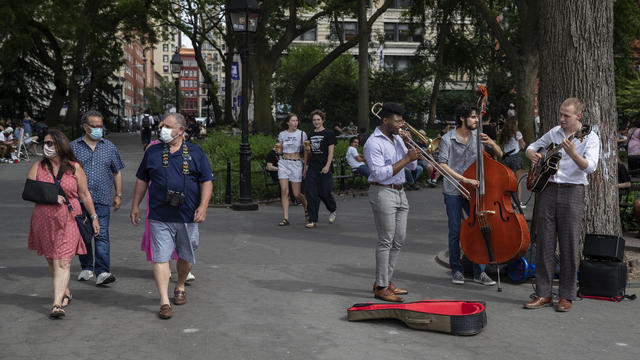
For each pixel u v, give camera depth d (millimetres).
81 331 4703
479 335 4684
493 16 25141
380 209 5656
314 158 10242
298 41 53156
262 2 26109
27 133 26641
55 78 33656
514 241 5961
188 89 174750
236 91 46625
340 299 5734
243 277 6625
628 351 4332
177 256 5695
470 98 43312
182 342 4453
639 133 14266
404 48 55000
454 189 6438
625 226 9250
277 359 4109
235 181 13711
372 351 4285
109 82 54750
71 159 5328
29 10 25594
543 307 5527
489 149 6445
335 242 8883
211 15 37188
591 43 6551
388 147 5664
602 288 5777
